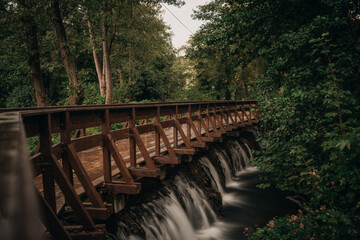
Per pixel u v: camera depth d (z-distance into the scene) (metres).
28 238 0.28
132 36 19.75
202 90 29.30
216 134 10.30
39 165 3.00
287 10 7.29
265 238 4.61
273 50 7.05
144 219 5.09
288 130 5.47
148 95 27.52
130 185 4.37
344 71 4.34
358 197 4.00
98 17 13.43
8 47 11.89
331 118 4.18
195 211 6.93
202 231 6.80
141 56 24.67
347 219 3.53
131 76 26.09
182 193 6.94
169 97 31.06
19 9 10.77
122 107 4.79
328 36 5.17
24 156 0.56
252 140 16.94
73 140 3.67
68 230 3.39
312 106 4.81
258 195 9.46
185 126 14.78
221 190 9.62
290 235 4.22
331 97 4.25
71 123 3.62
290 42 5.64
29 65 12.63
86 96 19.88
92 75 27.03
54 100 29.52
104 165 4.50
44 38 13.21
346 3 4.94
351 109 4.30
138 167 5.52
